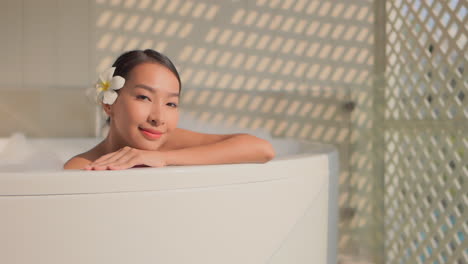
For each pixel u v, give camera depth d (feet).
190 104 7.80
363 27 8.25
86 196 2.58
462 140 5.65
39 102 7.49
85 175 2.58
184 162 3.16
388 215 7.24
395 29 7.36
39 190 2.52
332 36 8.27
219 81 8.04
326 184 4.10
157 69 3.24
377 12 8.09
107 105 3.43
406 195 6.76
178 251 2.80
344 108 7.92
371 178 7.53
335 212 4.45
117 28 7.77
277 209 3.34
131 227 2.67
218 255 2.95
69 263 2.56
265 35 8.14
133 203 2.67
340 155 7.82
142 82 3.17
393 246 7.16
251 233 3.14
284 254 3.45
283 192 3.39
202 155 3.26
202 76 8.00
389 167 7.31
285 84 8.20
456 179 5.75
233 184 3.01
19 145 6.24
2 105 7.41
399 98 7.00
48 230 2.53
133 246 2.68
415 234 6.56
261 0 8.14
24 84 7.54
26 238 2.51
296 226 3.58
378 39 8.07
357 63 8.26
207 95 7.85
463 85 5.65
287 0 8.20
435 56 6.25
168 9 7.89
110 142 3.51
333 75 8.27
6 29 7.48
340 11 8.29
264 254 3.25
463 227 5.63
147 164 2.93
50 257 2.54
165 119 3.23
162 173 2.74
